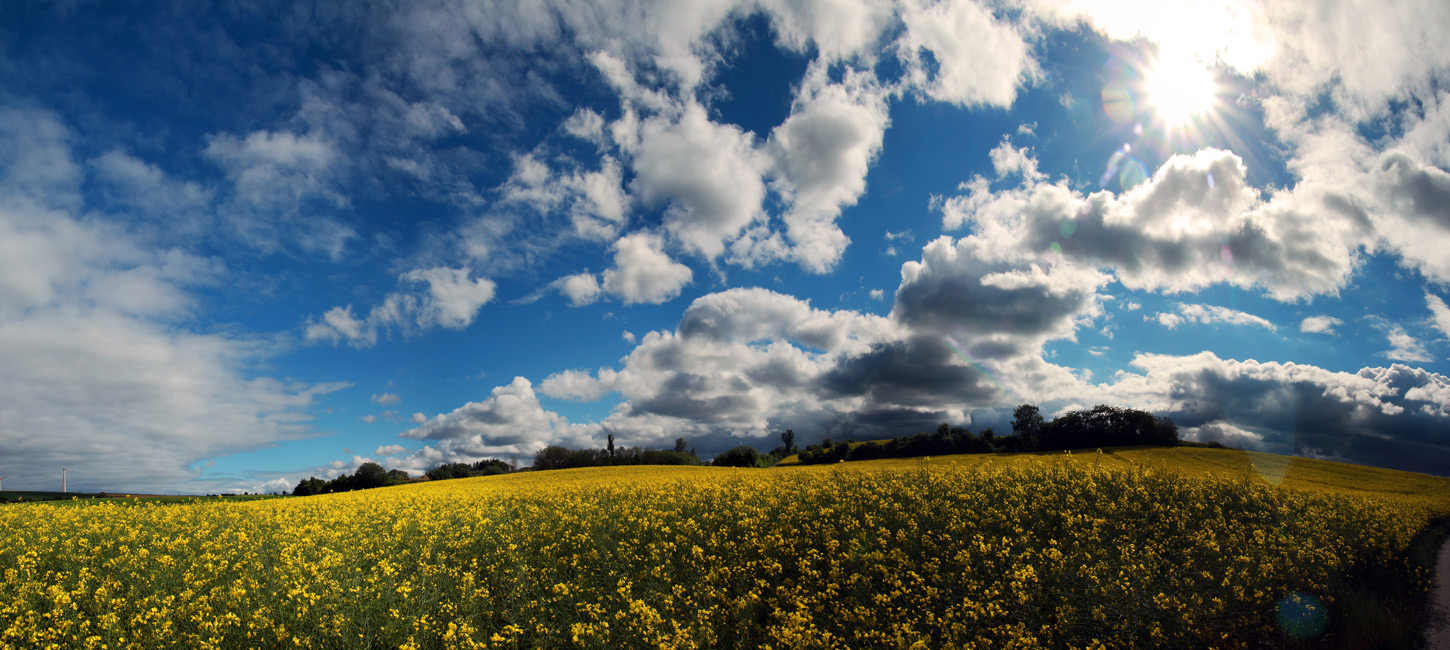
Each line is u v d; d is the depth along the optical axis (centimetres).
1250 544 1065
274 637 747
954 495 1388
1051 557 927
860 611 820
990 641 732
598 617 829
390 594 859
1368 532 1286
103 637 739
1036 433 5397
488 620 860
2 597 820
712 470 3634
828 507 1341
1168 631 765
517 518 1455
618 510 1447
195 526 1309
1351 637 804
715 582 962
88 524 1302
